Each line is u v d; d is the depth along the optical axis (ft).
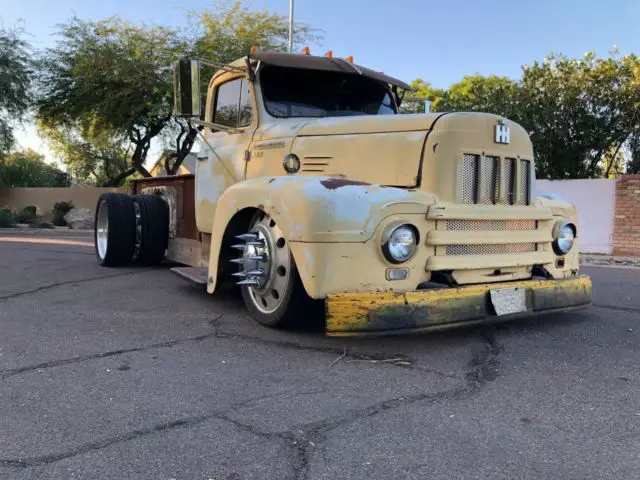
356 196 12.62
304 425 9.09
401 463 7.89
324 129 15.93
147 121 74.64
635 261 35.81
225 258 16.11
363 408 9.79
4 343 13.69
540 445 8.43
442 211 13.17
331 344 13.55
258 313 14.94
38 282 22.40
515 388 10.79
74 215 75.61
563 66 47.01
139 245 25.04
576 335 14.75
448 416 9.46
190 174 22.50
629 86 44.04
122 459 7.98
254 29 68.33
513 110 46.78
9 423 9.15
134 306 17.98
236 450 8.25
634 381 11.25
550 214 15.51
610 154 49.03
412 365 12.09
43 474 7.56
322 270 12.32
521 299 13.92
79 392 10.49
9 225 74.64
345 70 18.35
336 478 7.50
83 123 75.72
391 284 12.66
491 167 14.64
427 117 14.43
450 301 12.64
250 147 17.79
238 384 10.93
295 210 12.86
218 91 20.12
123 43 67.82
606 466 7.80
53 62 71.31
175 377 11.31
